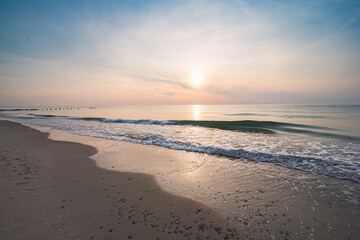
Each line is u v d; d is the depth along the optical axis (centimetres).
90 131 1581
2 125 2088
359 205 417
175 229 330
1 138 1252
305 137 1244
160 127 1861
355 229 335
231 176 594
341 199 446
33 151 889
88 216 363
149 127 1864
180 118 3133
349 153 845
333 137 1223
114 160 767
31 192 455
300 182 546
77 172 618
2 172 577
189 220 359
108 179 561
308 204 424
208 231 327
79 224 337
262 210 398
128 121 2419
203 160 768
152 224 343
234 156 820
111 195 456
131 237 307
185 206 410
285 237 315
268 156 809
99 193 466
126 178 571
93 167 675
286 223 354
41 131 1584
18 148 946
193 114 4297
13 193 443
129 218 360
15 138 1252
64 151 908
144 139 1220
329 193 477
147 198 444
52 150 923
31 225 329
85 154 857
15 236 300
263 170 648
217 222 354
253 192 482
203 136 1320
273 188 506
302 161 739
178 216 371
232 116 3456
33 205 396
